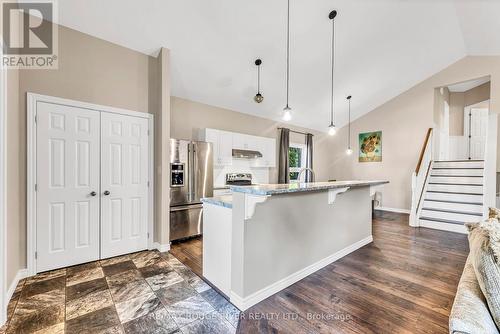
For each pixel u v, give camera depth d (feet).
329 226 9.49
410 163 19.92
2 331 5.56
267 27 10.87
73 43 9.14
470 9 12.14
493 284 3.22
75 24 9.02
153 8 9.06
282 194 7.47
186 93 14.51
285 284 7.58
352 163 23.90
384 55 15.14
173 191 11.98
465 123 22.06
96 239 9.73
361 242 11.50
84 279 8.11
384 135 21.48
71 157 9.13
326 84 16.63
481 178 15.65
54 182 8.77
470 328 2.85
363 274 8.54
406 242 12.16
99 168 9.78
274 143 19.01
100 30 9.46
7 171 6.95
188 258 10.08
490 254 3.33
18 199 7.98
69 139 9.09
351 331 5.56
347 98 19.38
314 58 13.67
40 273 8.49
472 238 4.42
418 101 19.39
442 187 16.65
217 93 15.06
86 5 8.48
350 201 10.74
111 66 10.05
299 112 19.94
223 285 7.24
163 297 7.04
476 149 21.47
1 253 5.69
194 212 12.67
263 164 18.07
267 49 12.18
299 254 8.15
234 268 6.66
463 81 17.15
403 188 20.35
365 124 22.84
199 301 6.84
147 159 11.09
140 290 7.41
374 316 6.12
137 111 10.77
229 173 16.85
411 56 15.92
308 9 10.44
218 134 15.01
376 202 21.90
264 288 6.97
